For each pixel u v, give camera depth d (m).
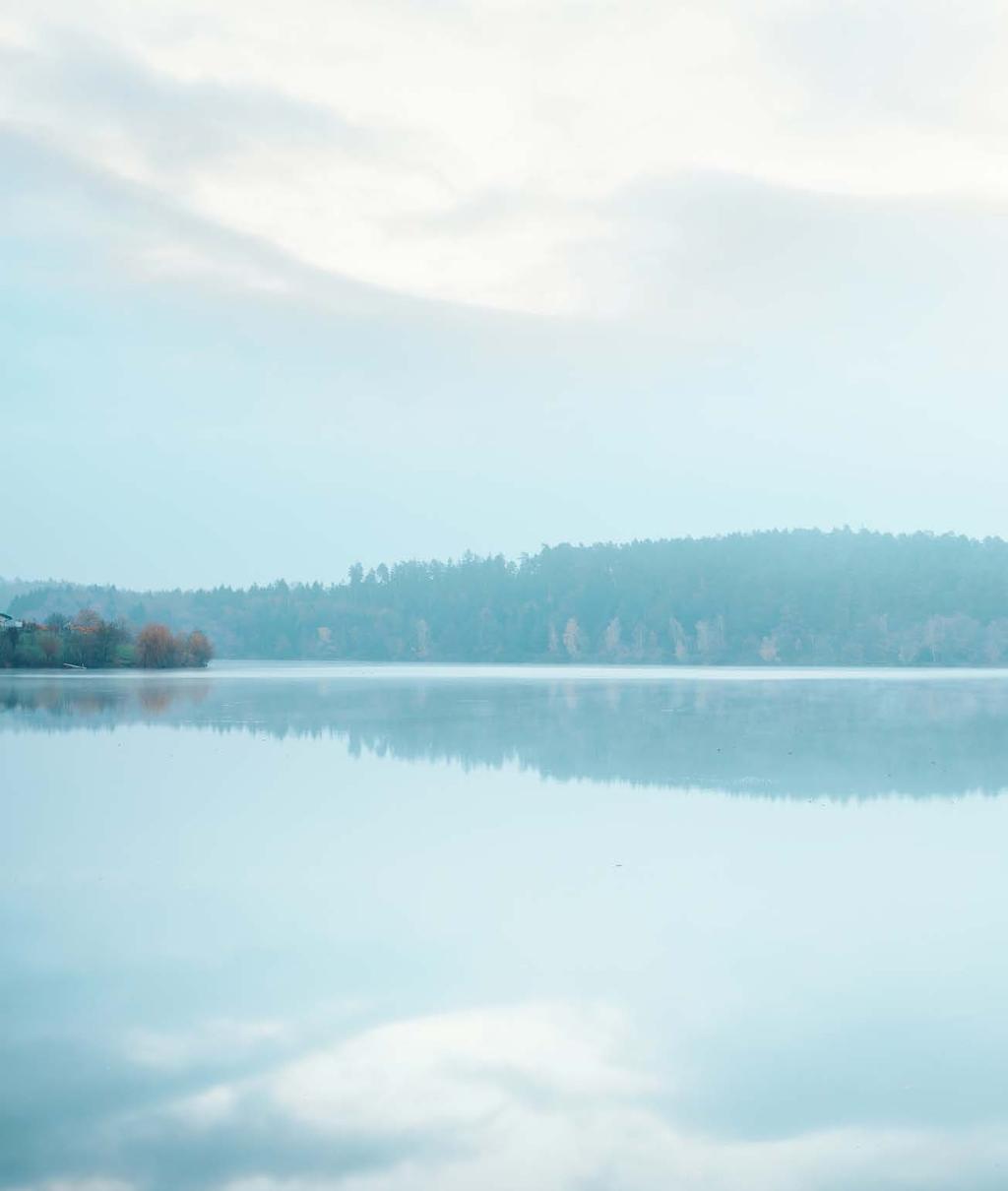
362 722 49.06
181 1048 13.09
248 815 25.94
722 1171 10.72
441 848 22.30
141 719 51.19
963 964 15.53
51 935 16.95
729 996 14.45
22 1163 10.78
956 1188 10.41
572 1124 11.50
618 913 17.89
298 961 15.84
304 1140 11.23
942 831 23.75
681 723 48.44
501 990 14.73
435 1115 11.66
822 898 18.66
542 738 42.12
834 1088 12.12
